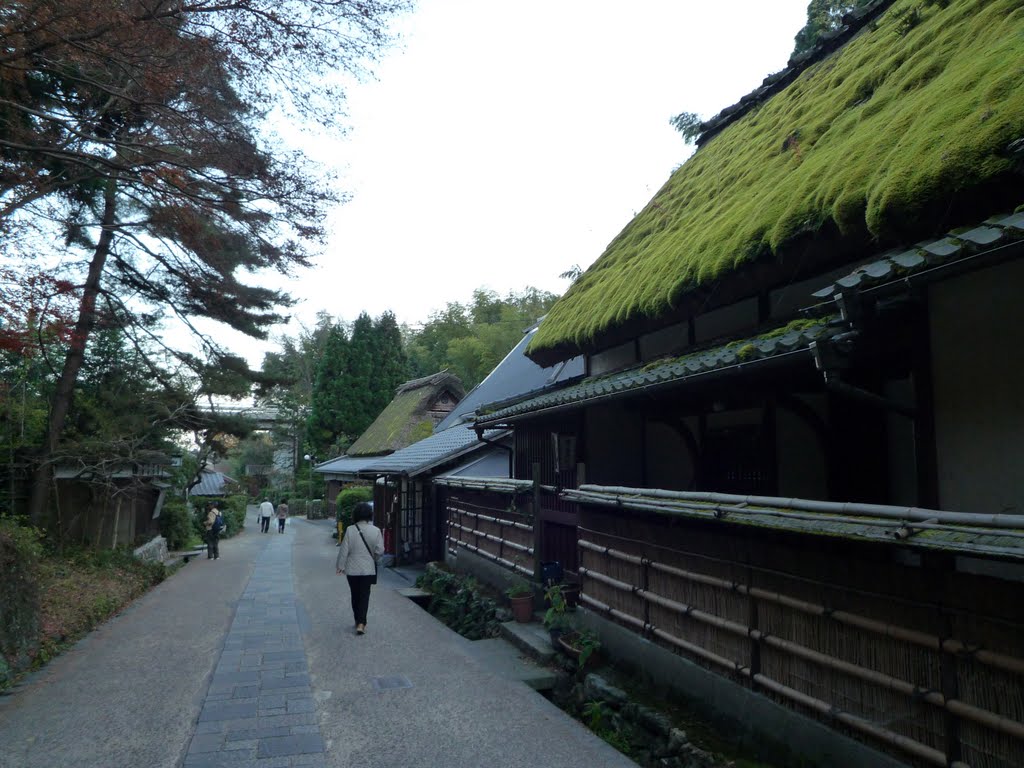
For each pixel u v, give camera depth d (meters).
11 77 6.75
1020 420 3.46
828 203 4.73
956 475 3.80
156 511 18.34
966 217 3.79
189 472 24.95
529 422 10.59
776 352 4.25
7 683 6.14
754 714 4.40
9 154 7.89
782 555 4.23
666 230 8.73
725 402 6.28
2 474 13.00
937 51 5.39
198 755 4.55
